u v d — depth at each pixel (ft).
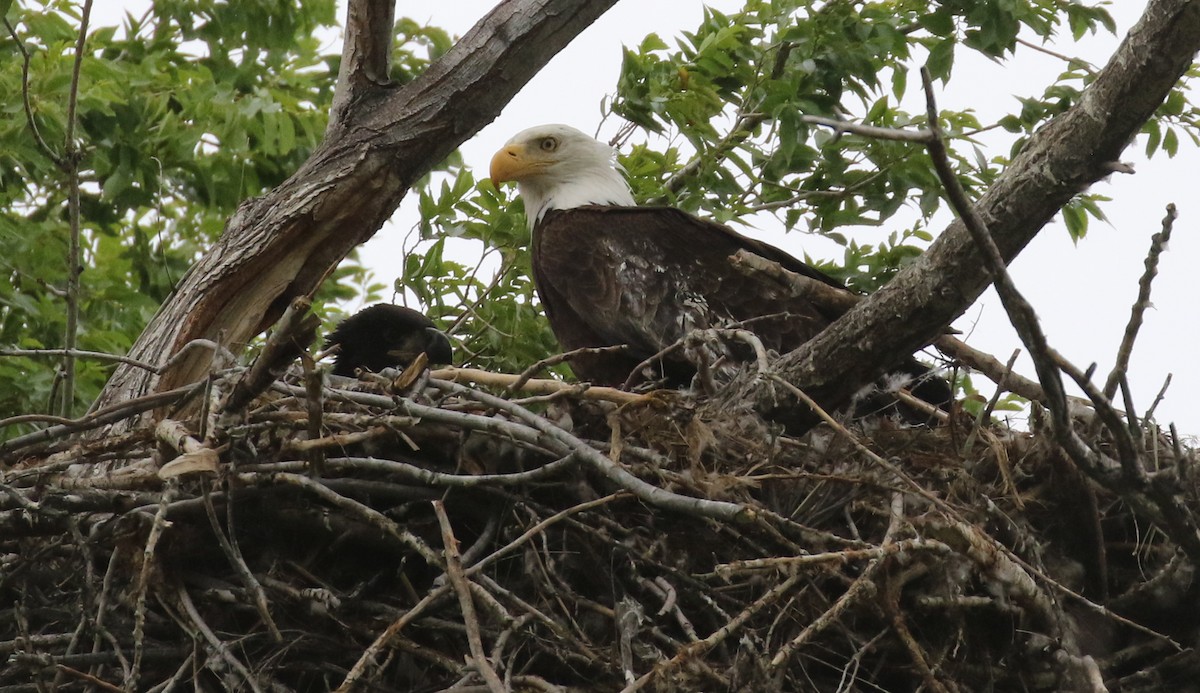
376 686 31.65
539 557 32.09
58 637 31.73
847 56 47.98
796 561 28.89
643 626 30.68
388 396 33.12
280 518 32.60
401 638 31.01
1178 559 32.83
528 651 31.83
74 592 33.47
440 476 31.58
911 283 34.35
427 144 42.37
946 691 30.01
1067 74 47.88
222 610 32.71
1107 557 35.12
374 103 42.93
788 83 46.50
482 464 33.14
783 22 48.67
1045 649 31.58
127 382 39.32
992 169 47.62
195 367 39.50
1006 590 31.40
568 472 32.40
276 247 41.06
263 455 32.35
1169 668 32.96
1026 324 26.53
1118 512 35.14
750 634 30.91
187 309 40.16
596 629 32.07
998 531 33.45
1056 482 34.55
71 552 33.09
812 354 36.14
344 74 43.24
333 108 43.21
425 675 31.99
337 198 41.57
